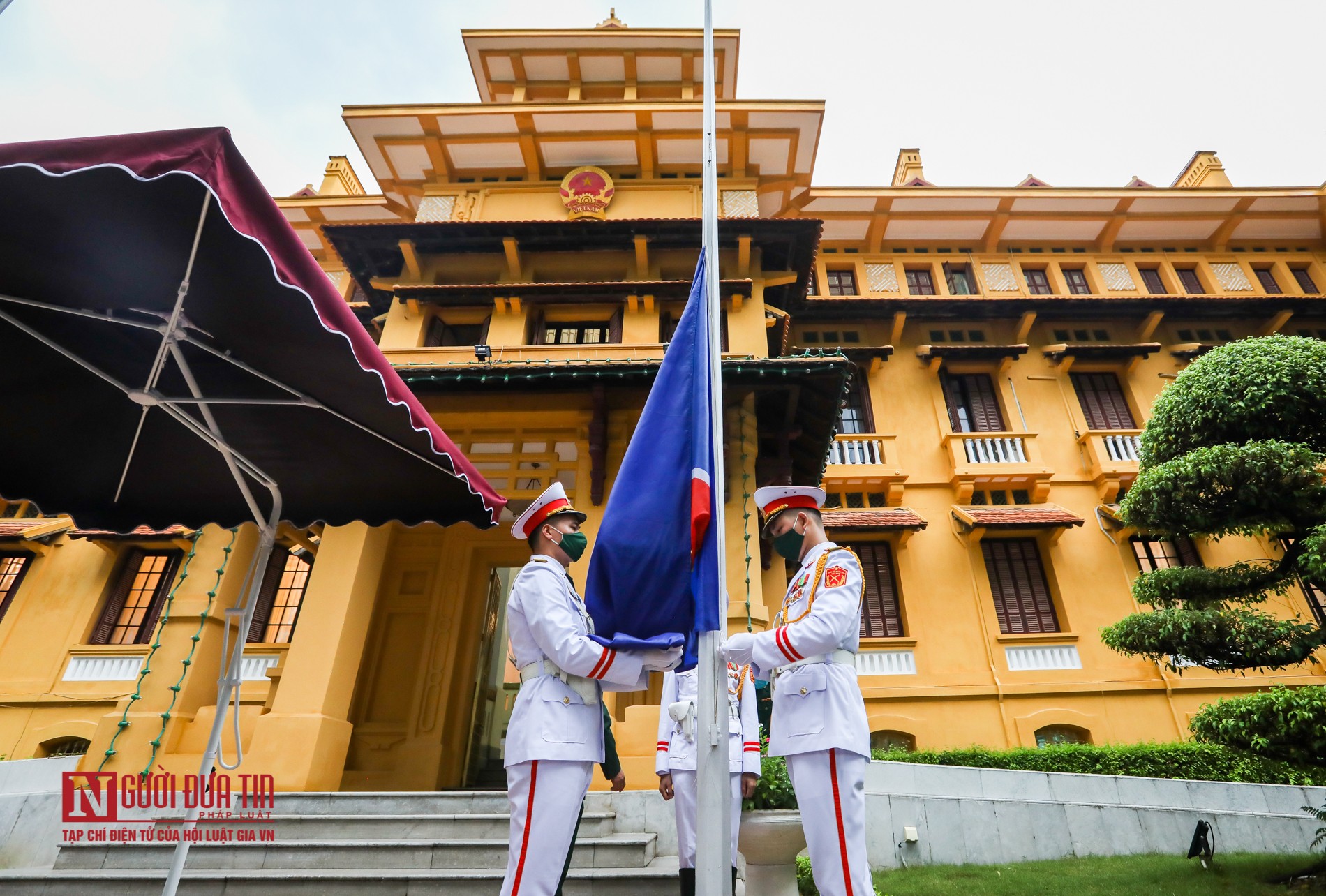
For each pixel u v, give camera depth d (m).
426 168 14.86
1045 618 13.98
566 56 16.00
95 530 4.88
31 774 6.91
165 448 4.74
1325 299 16.30
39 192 2.86
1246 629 6.80
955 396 16.53
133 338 4.02
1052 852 7.34
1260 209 17.97
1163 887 5.78
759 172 14.80
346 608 8.38
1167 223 18.30
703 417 3.01
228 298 3.45
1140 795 7.86
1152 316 16.78
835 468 15.09
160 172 2.67
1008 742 12.62
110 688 12.96
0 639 13.50
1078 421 16.02
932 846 7.27
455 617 10.08
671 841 6.29
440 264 13.09
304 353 3.73
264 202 3.01
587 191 13.91
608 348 11.15
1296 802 7.97
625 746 7.49
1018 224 18.16
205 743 7.69
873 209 17.84
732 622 8.22
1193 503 7.44
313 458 4.86
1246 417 7.32
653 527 2.95
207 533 8.97
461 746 9.88
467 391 9.63
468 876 5.04
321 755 7.55
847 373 9.05
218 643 8.46
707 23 3.90
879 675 13.27
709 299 3.22
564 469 9.66
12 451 4.41
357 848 5.58
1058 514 14.16
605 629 2.89
